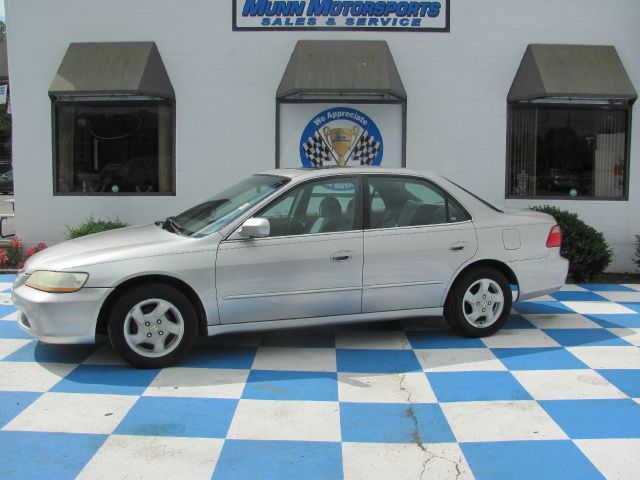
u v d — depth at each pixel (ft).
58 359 17.89
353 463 12.24
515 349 19.21
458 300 19.66
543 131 32.35
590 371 17.37
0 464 12.05
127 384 16.05
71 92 29.73
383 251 18.49
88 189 32.35
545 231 20.49
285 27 31.48
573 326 21.88
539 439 13.29
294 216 18.10
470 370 17.38
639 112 32.01
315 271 17.90
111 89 29.60
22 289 16.98
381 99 31.68
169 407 14.70
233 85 31.60
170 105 31.91
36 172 32.04
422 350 19.06
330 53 30.50
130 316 16.69
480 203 20.02
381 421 14.11
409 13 31.53
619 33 31.81
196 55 31.50
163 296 16.87
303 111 31.71
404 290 18.86
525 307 24.68
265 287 17.54
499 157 32.12
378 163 32.01
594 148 32.48
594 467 12.13
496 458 12.47
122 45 31.12
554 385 16.33
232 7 31.37
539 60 30.89
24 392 15.51
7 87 36.50
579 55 31.22
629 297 26.50
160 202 32.04
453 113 31.91
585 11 31.68
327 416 14.33
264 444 12.96
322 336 20.44
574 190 32.65
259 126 31.76
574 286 28.86
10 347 18.98
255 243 17.46
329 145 31.89
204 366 17.46
